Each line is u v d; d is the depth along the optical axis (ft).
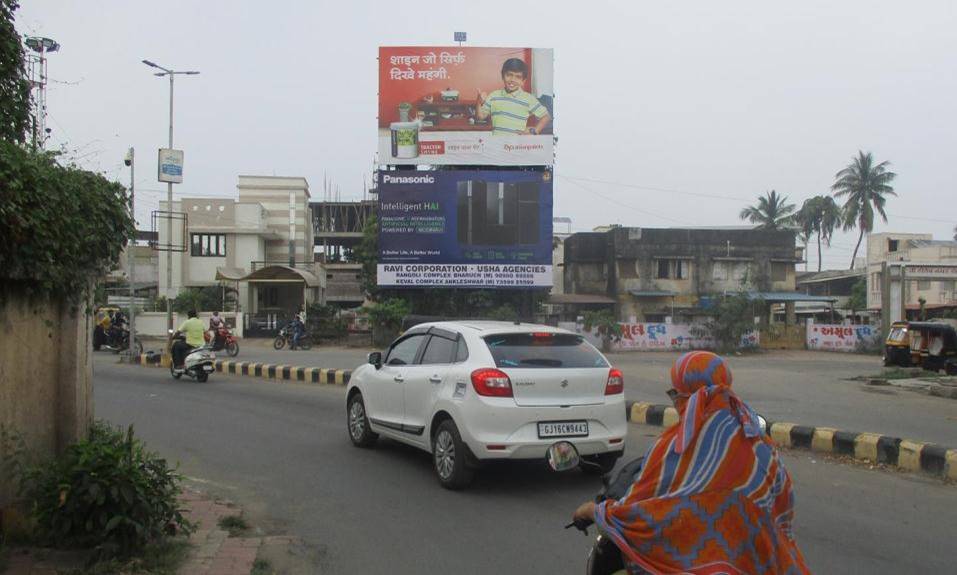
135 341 83.51
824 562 18.22
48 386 18.65
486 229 107.45
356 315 133.90
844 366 93.35
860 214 190.49
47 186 17.16
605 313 125.29
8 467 17.21
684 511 9.28
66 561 16.53
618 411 24.75
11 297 17.30
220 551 18.28
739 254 152.76
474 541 19.67
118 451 17.65
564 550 18.97
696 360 9.87
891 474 27.81
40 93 25.13
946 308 138.51
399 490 24.82
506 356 24.27
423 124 109.29
